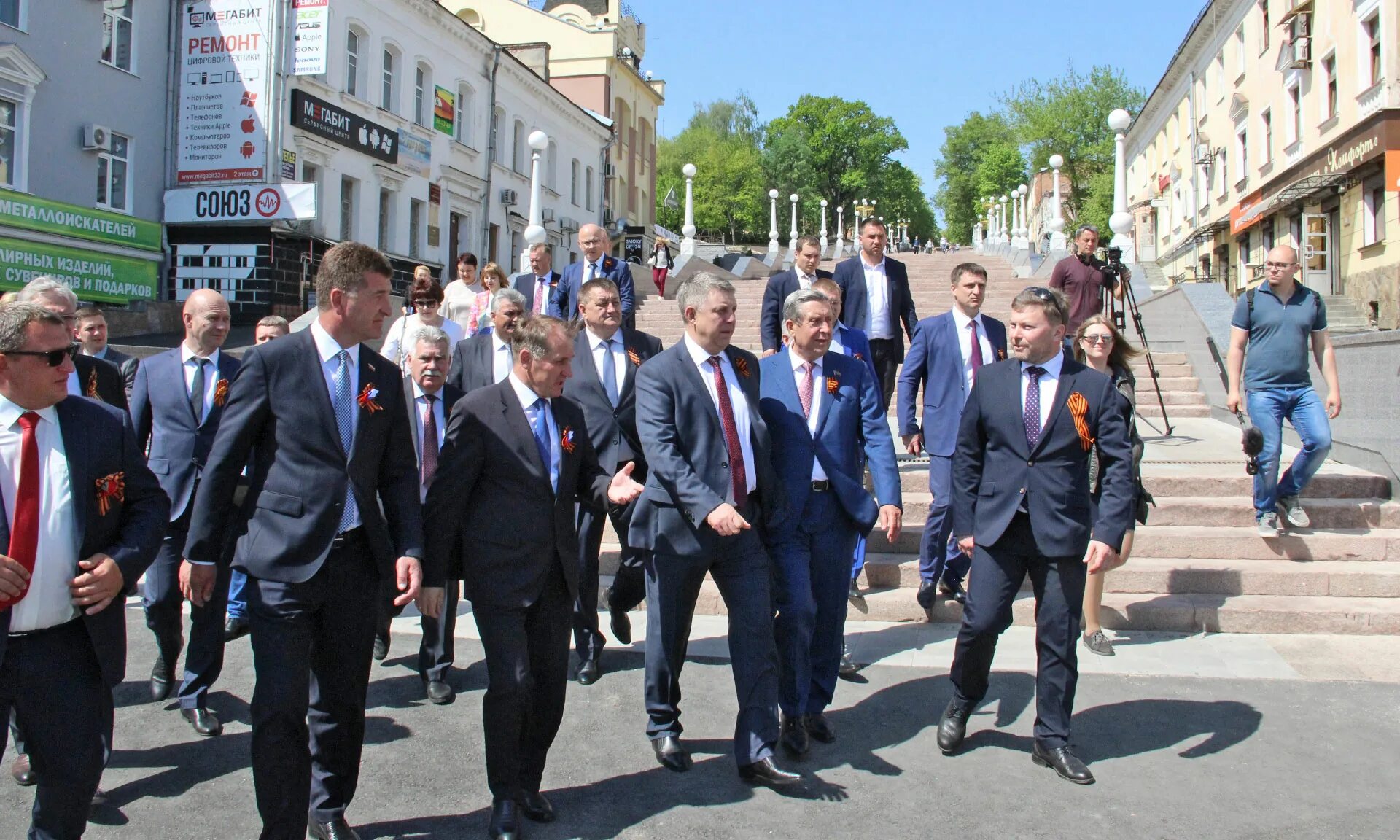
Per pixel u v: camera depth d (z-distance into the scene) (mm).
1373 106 22984
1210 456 8438
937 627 6281
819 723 4598
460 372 6082
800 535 4539
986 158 76375
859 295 7660
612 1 43812
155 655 5879
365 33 24719
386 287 3613
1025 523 4301
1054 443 4219
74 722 3086
